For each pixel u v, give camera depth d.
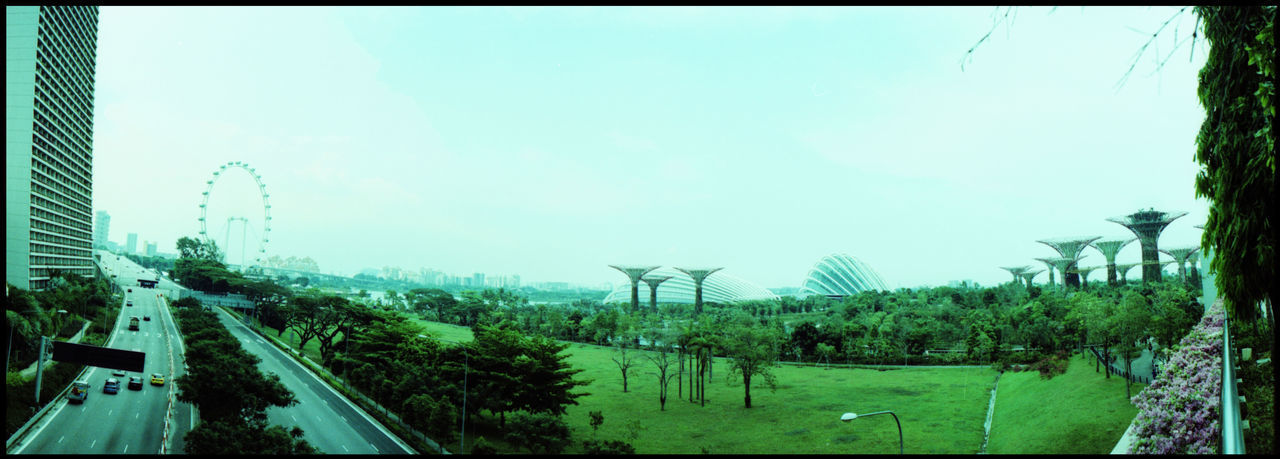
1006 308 109.19
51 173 119.31
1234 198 18.41
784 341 98.19
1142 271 142.25
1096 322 59.34
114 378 65.69
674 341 79.94
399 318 86.38
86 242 148.62
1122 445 34.56
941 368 86.38
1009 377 74.31
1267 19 14.31
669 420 58.59
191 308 116.56
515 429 47.75
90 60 145.38
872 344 95.00
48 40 114.19
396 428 52.72
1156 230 139.50
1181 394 31.09
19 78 105.31
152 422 49.59
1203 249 20.66
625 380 74.00
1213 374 30.95
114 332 98.56
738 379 80.69
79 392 55.16
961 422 54.34
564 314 158.12
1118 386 54.44
